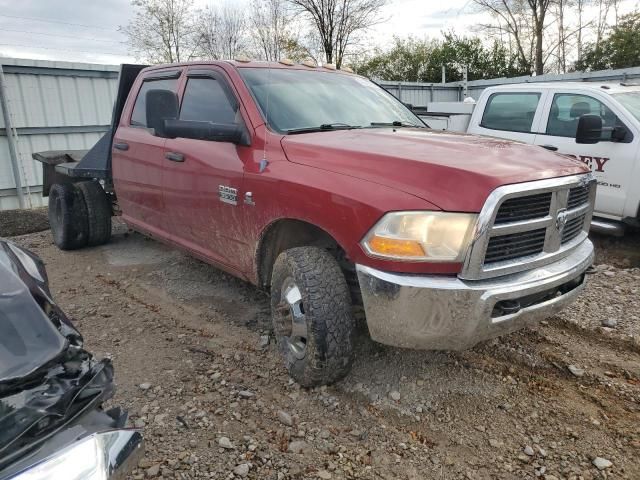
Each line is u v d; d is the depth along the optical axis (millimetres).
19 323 1745
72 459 1559
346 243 2914
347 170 3084
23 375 1607
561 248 3197
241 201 3693
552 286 2967
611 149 6320
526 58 31641
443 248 2682
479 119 7906
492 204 2656
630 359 3730
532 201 2898
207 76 4355
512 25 31484
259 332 4113
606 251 6504
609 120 6438
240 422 2994
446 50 33375
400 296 2697
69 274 5594
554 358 3740
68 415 1667
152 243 6715
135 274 5520
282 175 3346
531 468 2682
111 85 10586
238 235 3832
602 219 6578
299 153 3414
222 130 3691
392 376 3457
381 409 3137
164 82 4969
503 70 32312
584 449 2820
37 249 6605
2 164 9359
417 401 3221
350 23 29203
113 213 6414
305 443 2828
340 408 3135
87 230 6359
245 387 3338
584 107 6715
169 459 2674
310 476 2596
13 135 9367
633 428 2984
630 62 26844
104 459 1631
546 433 2949
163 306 4664
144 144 4945
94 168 5840
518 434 2941
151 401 3176
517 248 2912
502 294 2740
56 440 1616
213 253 4273
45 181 7180
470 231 2660
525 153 3250
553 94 7047
